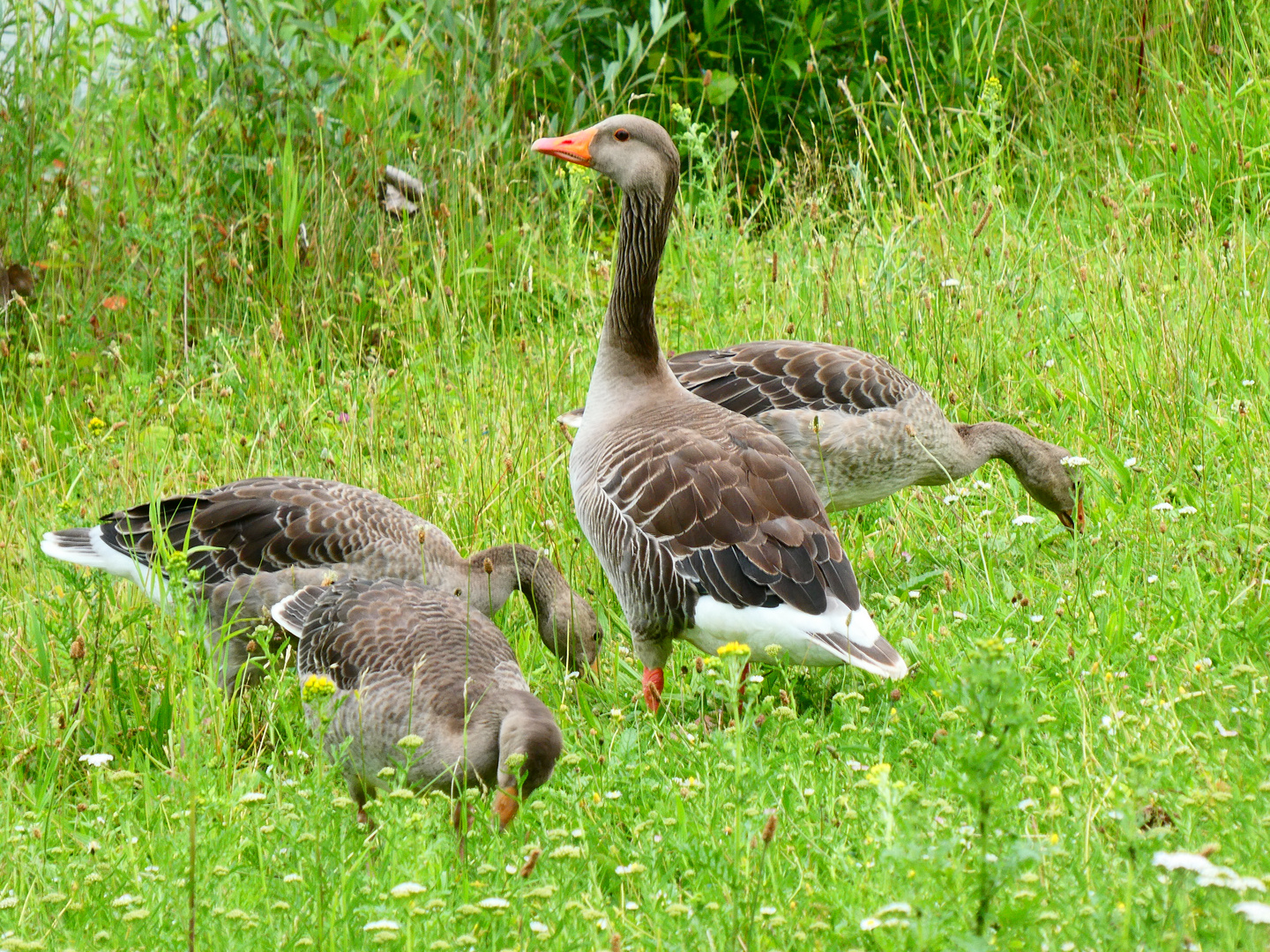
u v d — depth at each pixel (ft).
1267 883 18.16
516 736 23.30
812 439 37.04
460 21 57.36
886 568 36.86
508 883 21.34
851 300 48.80
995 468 42.39
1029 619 31.22
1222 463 37.17
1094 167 59.52
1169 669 27.96
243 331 51.29
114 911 21.52
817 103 64.59
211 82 55.72
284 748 29.14
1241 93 55.77
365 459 42.42
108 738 30.48
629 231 33.30
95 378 48.93
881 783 19.86
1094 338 44.88
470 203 55.36
